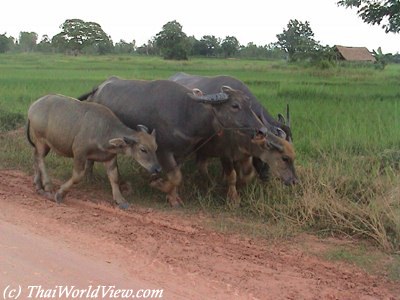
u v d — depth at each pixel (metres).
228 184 8.20
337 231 6.86
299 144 9.84
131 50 72.69
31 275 4.95
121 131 7.59
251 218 7.41
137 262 5.50
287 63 39.91
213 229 6.84
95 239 6.13
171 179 7.84
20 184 8.69
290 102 14.27
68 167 9.53
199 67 34.25
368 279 5.46
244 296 4.87
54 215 6.99
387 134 10.21
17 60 45.66
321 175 7.89
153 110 7.89
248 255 5.97
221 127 7.62
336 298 4.98
